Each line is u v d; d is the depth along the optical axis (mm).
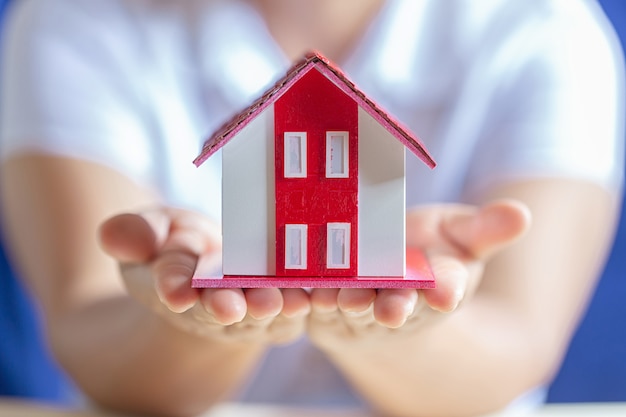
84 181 1070
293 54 1231
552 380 1618
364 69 1174
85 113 1113
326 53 1221
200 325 644
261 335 647
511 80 1176
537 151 1104
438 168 1183
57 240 1040
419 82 1181
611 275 1579
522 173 1100
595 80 1185
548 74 1155
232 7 1220
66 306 1006
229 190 669
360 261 665
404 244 662
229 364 897
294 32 1223
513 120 1155
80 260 1034
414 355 847
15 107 1129
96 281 1025
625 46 1582
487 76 1178
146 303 689
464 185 1191
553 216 1060
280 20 1223
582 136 1119
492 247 705
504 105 1176
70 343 965
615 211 1196
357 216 666
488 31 1203
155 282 632
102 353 927
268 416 944
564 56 1171
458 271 647
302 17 1212
